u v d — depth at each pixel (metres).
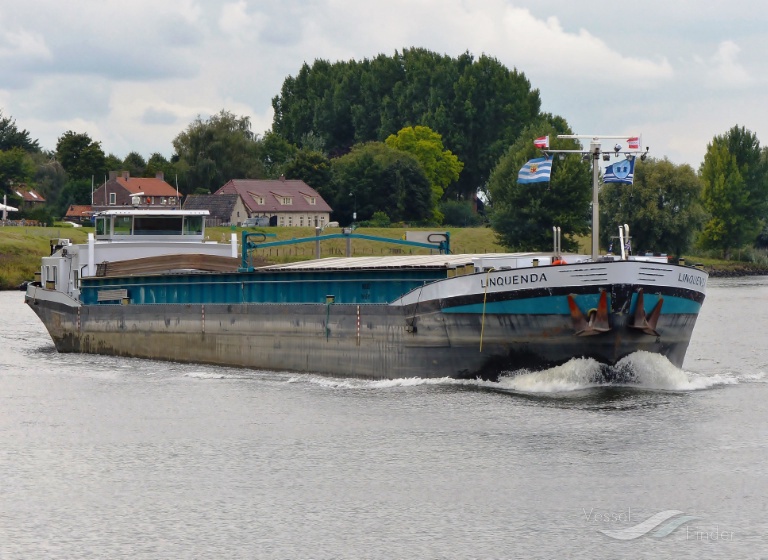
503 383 77.25
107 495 56.78
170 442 66.94
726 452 61.72
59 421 73.69
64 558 48.62
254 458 62.66
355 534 50.53
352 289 85.69
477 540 49.53
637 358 75.69
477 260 80.50
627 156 79.00
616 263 72.00
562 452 61.94
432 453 62.28
